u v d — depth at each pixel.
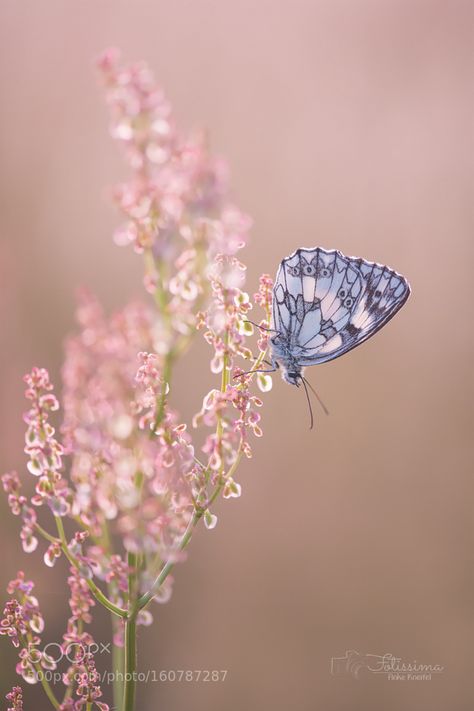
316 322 0.47
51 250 0.62
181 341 0.40
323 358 0.47
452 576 0.64
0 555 0.52
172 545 0.40
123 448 0.40
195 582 0.62
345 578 0.63
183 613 0.61
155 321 0.39
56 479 0.40
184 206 0.37
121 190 0.37
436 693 0.60
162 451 0.40
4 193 0.62
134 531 0.40
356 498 0.66
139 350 0.40
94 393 0.38
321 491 0.66
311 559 0.64
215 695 0.59
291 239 0.66
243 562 0.63
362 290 0.47
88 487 0.40
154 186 0.37
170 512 0.40
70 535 0.55
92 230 0.63
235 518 0.64
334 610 0.62
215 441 0.41
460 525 0.65
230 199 0.38
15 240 0.61
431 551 0.64
